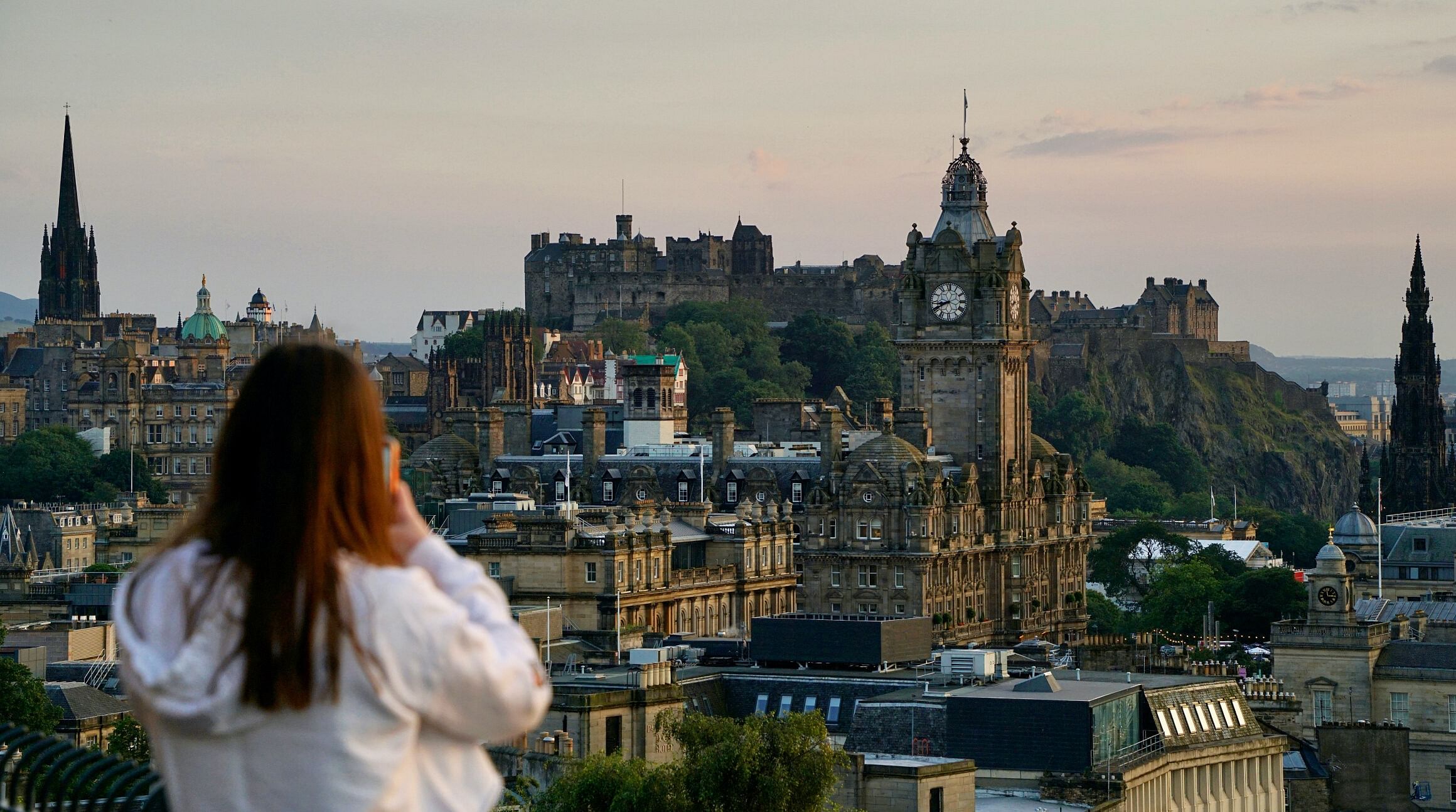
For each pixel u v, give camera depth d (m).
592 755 159.38
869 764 163.50
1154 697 188.62
